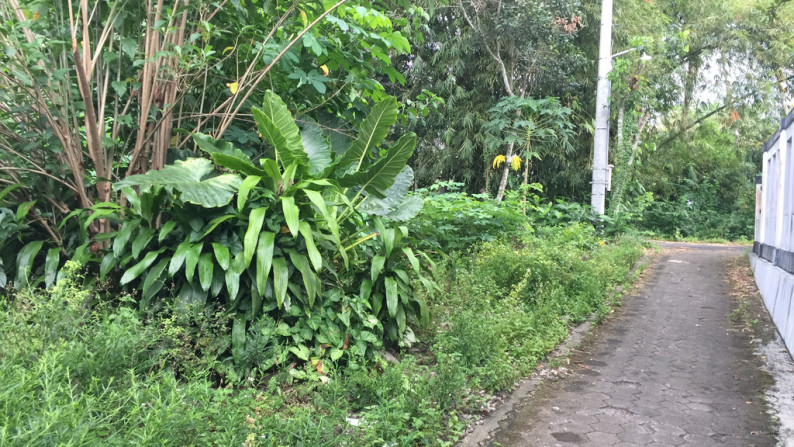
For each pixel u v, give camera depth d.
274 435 3.00
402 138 4.43
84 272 4.38
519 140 16.62
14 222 4.35
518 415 4.25
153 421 2.34
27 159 4.42
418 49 18.97
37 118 4.75
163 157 4.78
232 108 5.55
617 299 9.12
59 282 3.20
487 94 19.75
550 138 18.52
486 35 17.38
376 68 6.34
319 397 3.57
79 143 4.52
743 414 4.36
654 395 4.78
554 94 19.80
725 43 22.44
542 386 4.95
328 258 4.73
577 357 5.97
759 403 4.60
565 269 8.53
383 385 3.85
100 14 4.63
